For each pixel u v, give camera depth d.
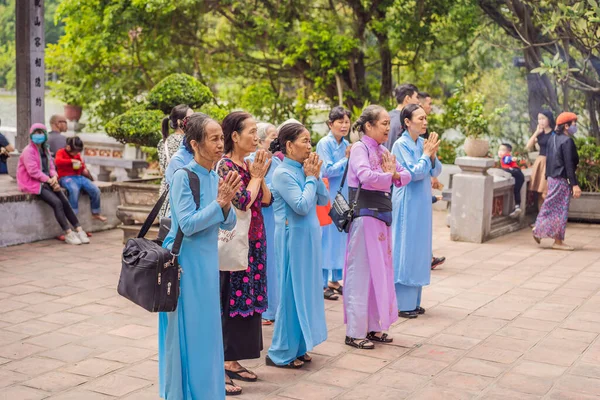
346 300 5.55
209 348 4.00
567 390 4.68
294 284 4.99
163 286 3.78
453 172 11.81
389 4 12.86
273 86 14.37
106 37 13.00
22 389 4.64
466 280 7.57
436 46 13.22
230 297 4.67
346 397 4.57
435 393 4.63
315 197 5.07
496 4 12.57
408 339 5.72
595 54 11.85
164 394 4.09
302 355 5.18
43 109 9.91
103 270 7.73
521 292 7.12
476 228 9.44
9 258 8.15
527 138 13.29
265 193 4.83
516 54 13.12
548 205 9.08
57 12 13.55
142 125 8.77
